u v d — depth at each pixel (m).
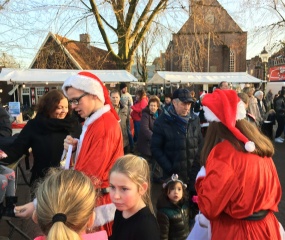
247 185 1.70
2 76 10.59
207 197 1.72
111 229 2.06
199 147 3.34
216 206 1.70
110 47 13.59
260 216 1.74
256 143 1.82
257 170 1.75
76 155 2.24
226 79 15.48
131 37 13.52
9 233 3.50
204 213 1.76
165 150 3.33
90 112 2.22
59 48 13.20
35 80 10.64
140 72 30.86
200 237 2.08
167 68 31.09
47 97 2.75
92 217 1.24
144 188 1.81
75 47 24.09
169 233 2.91
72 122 2.80
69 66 15.24
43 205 1.15
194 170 3.25
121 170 1.76
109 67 17.16
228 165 1.72
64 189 1.17
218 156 1.78
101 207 2.00
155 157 3.35
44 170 2.67
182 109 3.29
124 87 7.32
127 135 6.42
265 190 1.75
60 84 12.73
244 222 1.73
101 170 2.05
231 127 1.80
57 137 2.70
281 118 10.09
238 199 1.70
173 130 3.28
